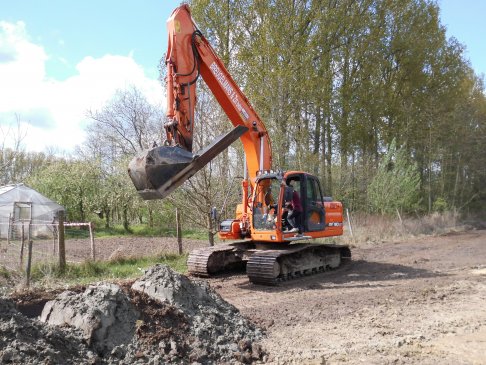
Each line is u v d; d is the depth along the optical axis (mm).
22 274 9758
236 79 22828
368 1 27531
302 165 22078
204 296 6547
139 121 32250
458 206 30953
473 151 31188
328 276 11539
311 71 23328
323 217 11953
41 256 12359
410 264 13359
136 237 22625
